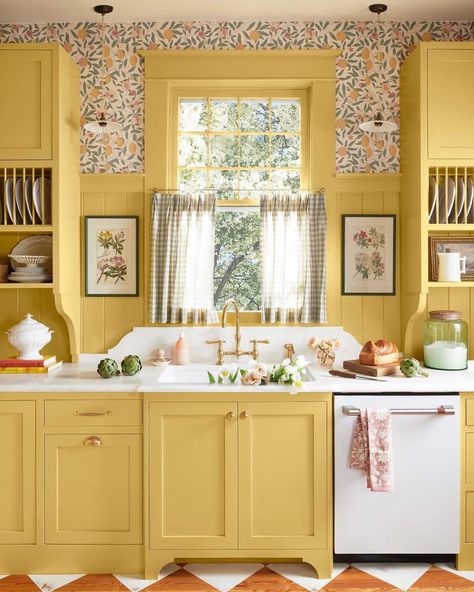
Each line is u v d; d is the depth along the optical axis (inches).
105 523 110.4
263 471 109.7
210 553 109.7
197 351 131.3
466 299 133.1
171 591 104.3
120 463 110.2
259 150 135.4
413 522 109.7
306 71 131.6
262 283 130.3
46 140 118.6
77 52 132.9
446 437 109.3
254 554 109.4
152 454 109.3
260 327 131.0
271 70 131.5
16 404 109.8
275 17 130.6
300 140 134.9
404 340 130.9
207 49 131.7
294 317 131.5
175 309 130.4
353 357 130.7
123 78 132.6
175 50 131.0
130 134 132.7
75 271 129.9
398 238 132.6
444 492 109.4
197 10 127.1
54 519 110.2
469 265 128.4
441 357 122.9
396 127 119.4
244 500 109.4
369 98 132.4
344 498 109.3
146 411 109.0
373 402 109.0
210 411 109.0
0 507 110.6
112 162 132.7
